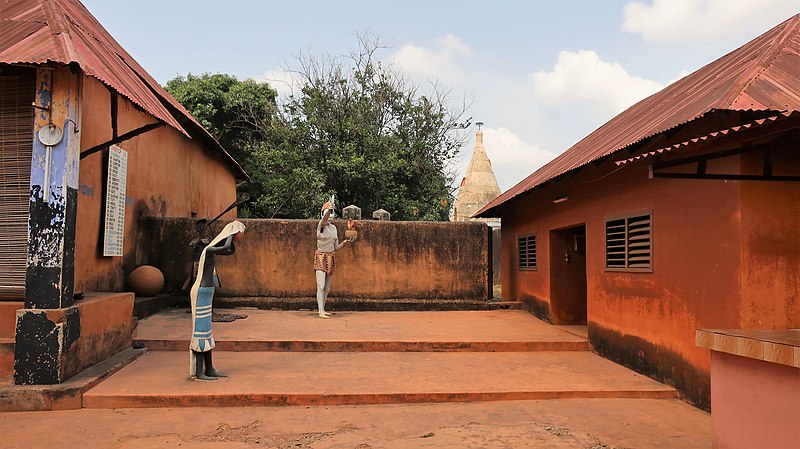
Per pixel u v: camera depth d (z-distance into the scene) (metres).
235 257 10.75
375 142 17.66
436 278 11.30
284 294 10.81
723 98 4.41
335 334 8.12
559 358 7.46
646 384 6.07
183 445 4.34
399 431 4.69
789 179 4.11
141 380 5.82
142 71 9.65
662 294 6.13
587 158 6.61
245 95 19.47
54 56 4.93
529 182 10.31
